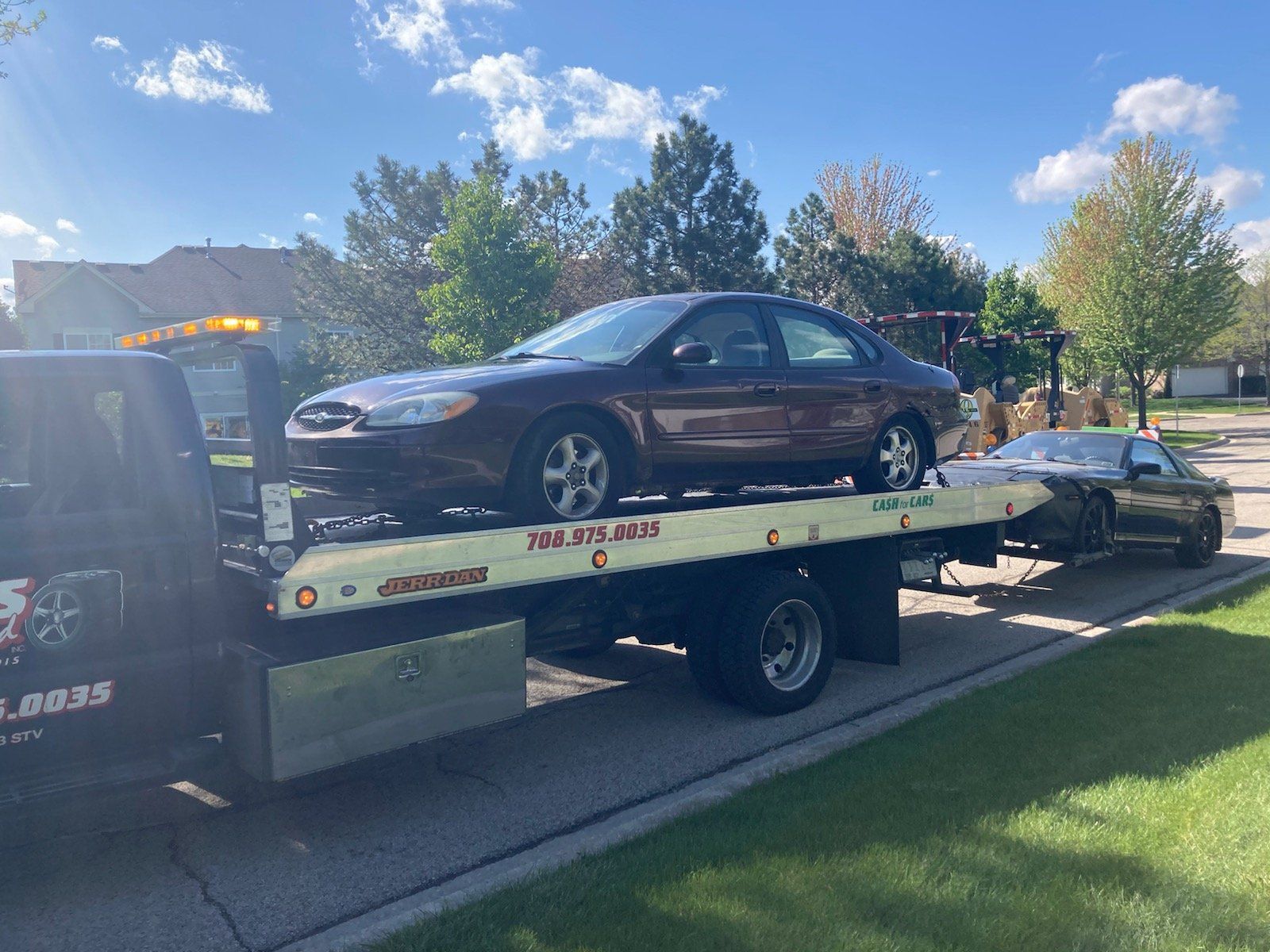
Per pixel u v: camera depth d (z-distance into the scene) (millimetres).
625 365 5246
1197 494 10625
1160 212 34094
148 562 3650
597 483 5059
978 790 4320
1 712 3350
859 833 3895
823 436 6148
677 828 4043
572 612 5402
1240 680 5973
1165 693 5738
